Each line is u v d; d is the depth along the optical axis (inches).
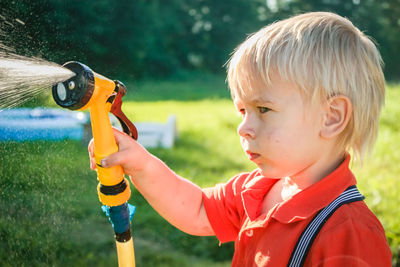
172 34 1133.7
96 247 110.7
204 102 572.4
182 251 119.5
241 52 39.9
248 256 41.7
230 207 49.4
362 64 38.7
